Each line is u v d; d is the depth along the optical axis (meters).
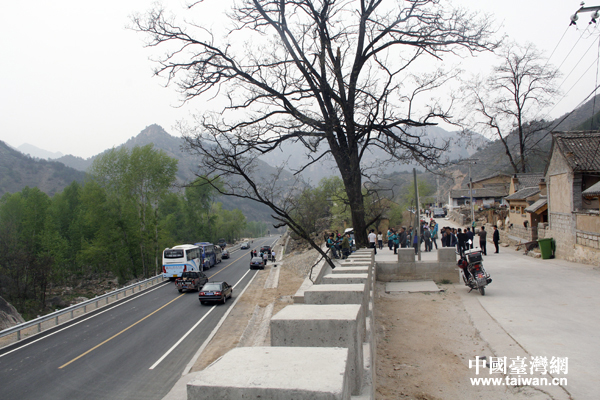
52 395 10.32
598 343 6.70
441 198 92.19
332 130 13.38
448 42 13.84
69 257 55.16
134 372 12.00
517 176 39.00
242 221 115.31
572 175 19.02
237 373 1.51
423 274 15.42
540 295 11.42
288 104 13.09
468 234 23.81
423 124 13.80
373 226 31.12
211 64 13.36
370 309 5.61
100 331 17.50
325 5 12.68
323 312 2.77
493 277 15.29
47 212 55.75
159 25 13.43
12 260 44.19
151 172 50.59
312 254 43.09
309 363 1.60
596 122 53.44
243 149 12.39
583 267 16.66
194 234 73.38
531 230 27.55
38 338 16.44
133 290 29.98
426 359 6.76
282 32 12.94
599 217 16.70
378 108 13.22
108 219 50.91
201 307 23.17
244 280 37.06
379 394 5.31
